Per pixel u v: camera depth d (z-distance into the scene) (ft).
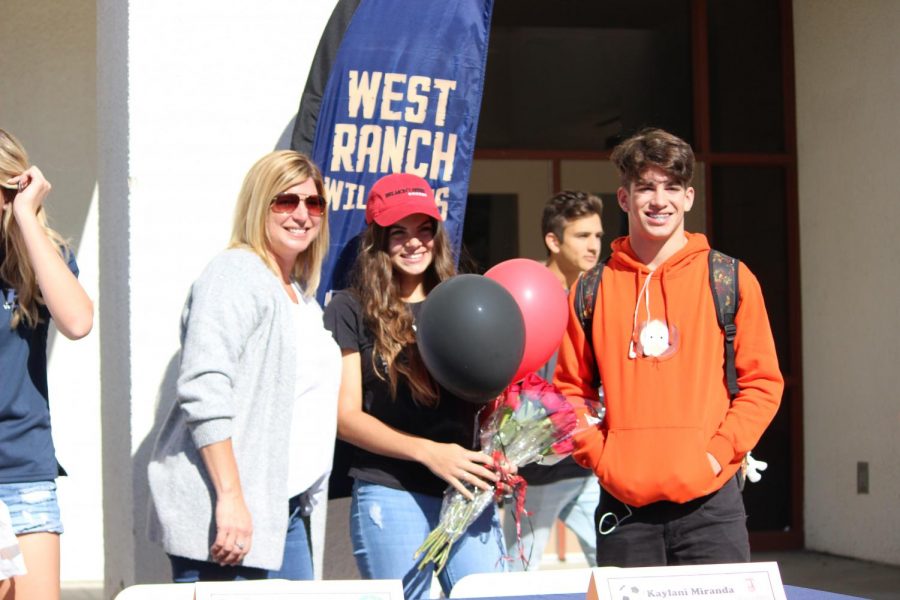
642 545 14.89
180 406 13.80
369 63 18.62
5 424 13.71
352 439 15.57
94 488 28.50
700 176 31.09
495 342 14.20
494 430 15.37
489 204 30.19
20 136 28.14
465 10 19.03
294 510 14.73
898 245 28.25
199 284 14.06
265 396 14.03
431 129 18.89
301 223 14.62
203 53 19.62
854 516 29.68
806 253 31.37
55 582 13.98
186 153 19.48
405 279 16.40
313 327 14.92
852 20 29.53
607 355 15.25
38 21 28.30
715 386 14.80
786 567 28.91
